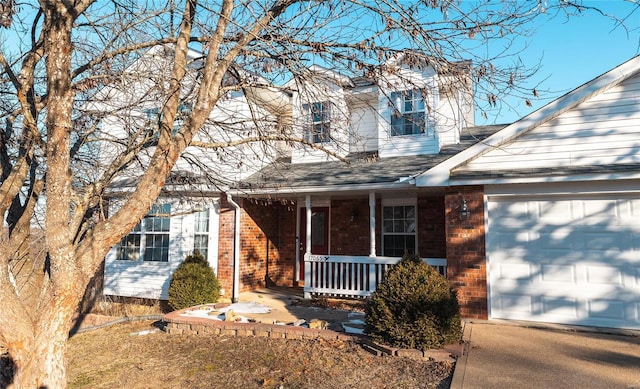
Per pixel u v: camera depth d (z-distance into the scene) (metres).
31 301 4.54
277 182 9.91
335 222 11.98
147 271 10.81
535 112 7.23
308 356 5.89
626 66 6.79
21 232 4.89
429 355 5.46
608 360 5.30
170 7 4.93
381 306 5.93
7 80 5.15
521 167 7.39
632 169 6.49
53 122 3.47
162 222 10.94
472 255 7.58
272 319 7.79
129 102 6.52
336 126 7.71
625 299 6.79
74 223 3.84
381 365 5.41
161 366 5.89
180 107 7.10
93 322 9.63
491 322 7.29
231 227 10.82
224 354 6.19
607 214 7.02
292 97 10.39
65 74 3.55
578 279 7.09
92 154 7.44
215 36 4.29
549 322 7.18
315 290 10.01
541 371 4.91
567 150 7.17
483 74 4.66
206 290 9.49
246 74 6.02
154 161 3.83
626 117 6.90
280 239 12.99
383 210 11.42
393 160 10.77
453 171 7.79
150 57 6.29
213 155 10.34
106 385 5.32
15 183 4.30
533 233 7.42
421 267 6.12
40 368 3.47
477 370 4.95
